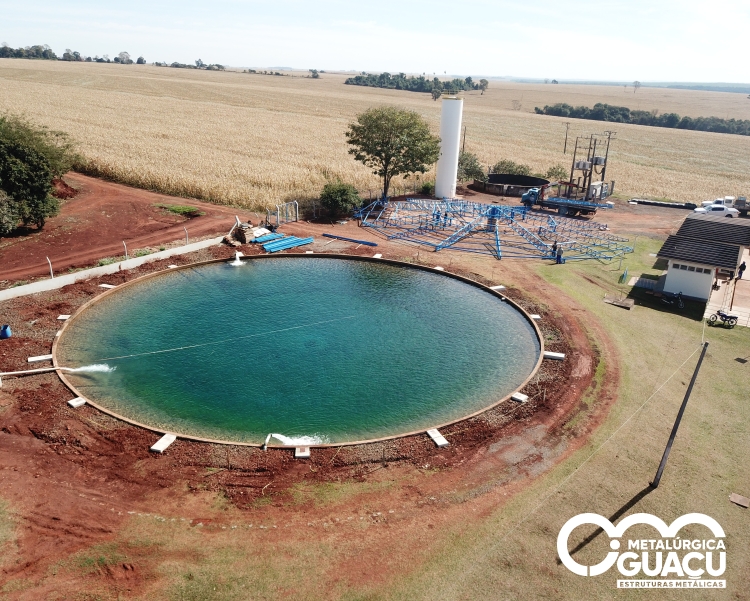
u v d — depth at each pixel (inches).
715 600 567.8
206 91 6491.1
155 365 999.0
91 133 3085.6
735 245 1331.2
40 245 1519.4
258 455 757.3
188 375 971.9
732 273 1514.5
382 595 561.3
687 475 746.2
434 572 589.6
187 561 590.2
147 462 735.7
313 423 849.5
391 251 1641.2
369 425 849.5
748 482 736.3
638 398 925.8
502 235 1847.9
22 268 1368.1
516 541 631.8
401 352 1078.4
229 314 1218.0
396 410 890.7
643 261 1626.5
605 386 960.3
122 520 641.0
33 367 952.3
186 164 2449.6
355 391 940.6
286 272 1477.6
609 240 1825.8
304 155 2942.9
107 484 695.7
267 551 606.9
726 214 2146.9
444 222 1904.5
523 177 2650.1
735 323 1202.0
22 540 609.6
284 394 924.6
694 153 4569.4
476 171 2613.2
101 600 543.5
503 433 828.0
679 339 1139.3
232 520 646.5
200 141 3139.8
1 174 1472.7
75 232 1631.4
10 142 1471.5
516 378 997.2
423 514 667.4
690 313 1268.5
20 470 713.6
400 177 2578.7
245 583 567.2
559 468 754.8
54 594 547.8
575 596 567.2
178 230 1726.1
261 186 2213.3
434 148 2047.2
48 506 657.6
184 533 625.9
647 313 1262.3
